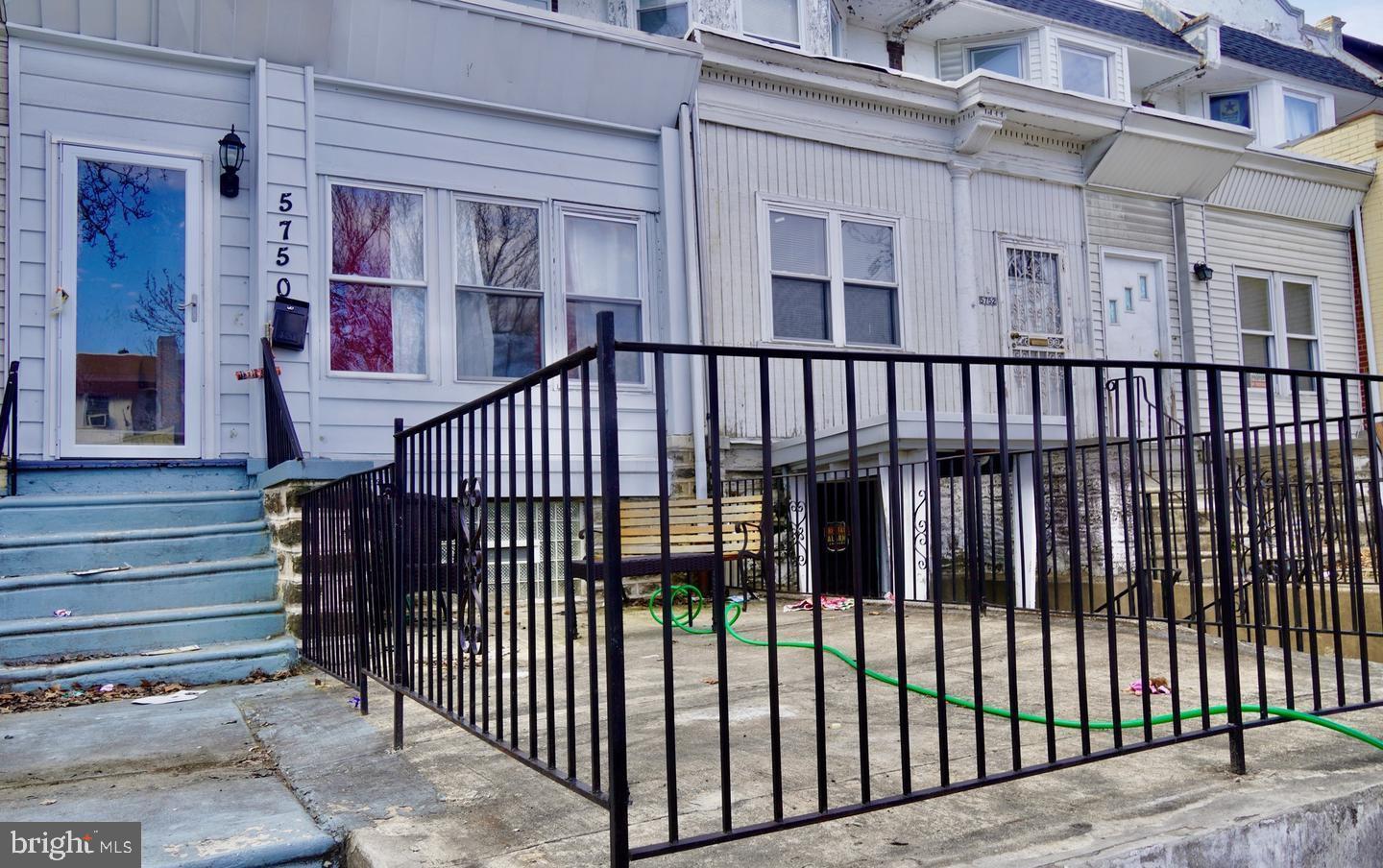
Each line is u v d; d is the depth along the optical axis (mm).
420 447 3729
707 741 3697
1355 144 14391
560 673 5238
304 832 2809
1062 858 2389
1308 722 3645
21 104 6957
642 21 11242
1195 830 2582
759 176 9891
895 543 2529
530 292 8680
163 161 7391
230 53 7547
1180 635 5902
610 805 2152
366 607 4438
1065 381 2912
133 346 7219
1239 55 15977
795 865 2422
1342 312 14219
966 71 14234
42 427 6891
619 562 2199
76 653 5465
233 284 7555
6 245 6840
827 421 10039
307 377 7625
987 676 4871
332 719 4332
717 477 2303
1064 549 8414
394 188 8188
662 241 9266
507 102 8586
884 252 10656
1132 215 12453
